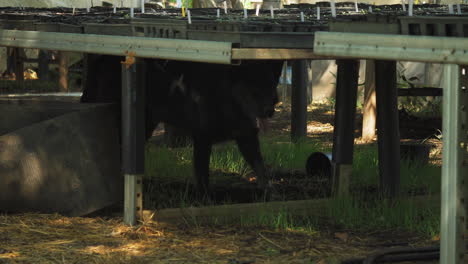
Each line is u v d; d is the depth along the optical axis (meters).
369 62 9.87
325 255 4.18
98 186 5.12
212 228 4.86
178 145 8.66
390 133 5.55
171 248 4.31
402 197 5.51
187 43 4.11
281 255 4.17
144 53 4.38
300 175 7.17
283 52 4.21
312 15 5.35
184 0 5.14
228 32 3.99
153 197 5.89
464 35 3.04
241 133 5.67
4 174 5.09
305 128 9.47
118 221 4.98
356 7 5.75
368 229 4.88
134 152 4.79
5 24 5.08
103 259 4.04
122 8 6.70
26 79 16.97
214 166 7.48
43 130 5.06
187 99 5.65
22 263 3.94
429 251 4.11
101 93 6.04
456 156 3.01
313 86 15.87
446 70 3.00
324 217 5.27
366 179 6.63
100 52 4.62
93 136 5.11
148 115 5.97
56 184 5.08
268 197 5.94
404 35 3.02
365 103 9.95
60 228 4.75
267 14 5.88
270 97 5.45
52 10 6.67
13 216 5.01
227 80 5.49
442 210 3.10
